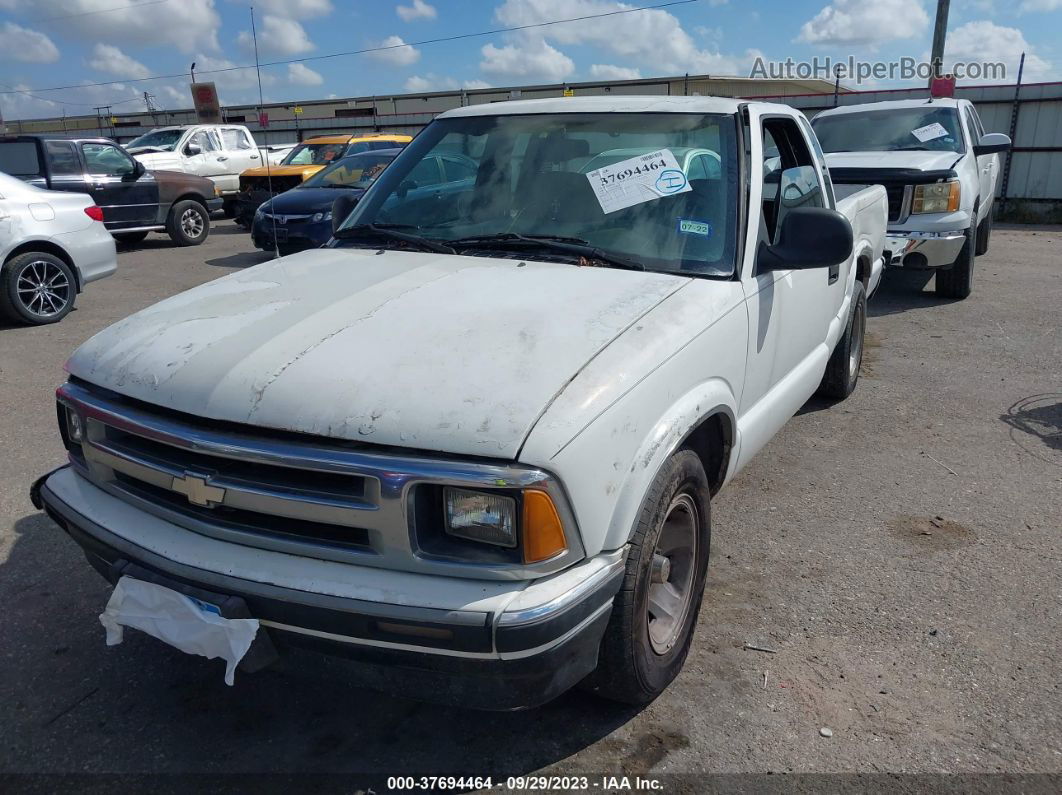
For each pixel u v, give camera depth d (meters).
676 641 2.92
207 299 2.94
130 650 3.20
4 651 3.18
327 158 16.12
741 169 3.37
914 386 6.22
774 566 3.75
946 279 8.94
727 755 2.65
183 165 17.75
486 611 2.09
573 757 2.65
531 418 2.16
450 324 2.55
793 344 3.86
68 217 8.66
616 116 3.64
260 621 2.26
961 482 4.59
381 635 2.15
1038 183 18.17
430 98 27.53
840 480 4.63
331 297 2.82
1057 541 3.94
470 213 3.55
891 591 3.54
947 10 20.89
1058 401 5.85
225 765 2.62
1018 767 2.59
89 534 2.56
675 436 2.57
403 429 2.14
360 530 2.22
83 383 2.73
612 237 3.23
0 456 4.98
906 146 9.09
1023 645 3.17
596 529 2.27
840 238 3.19
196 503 2.36
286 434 2.23
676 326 2.69
